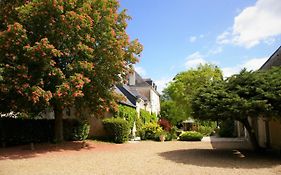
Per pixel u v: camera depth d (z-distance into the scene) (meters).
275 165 10.95
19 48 15.02
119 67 17.20
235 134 30.17
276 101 11.79
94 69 16.59
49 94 14.52
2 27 16.47
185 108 43.41
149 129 26.00
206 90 13.82
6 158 13.40
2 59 15.49
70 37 15.85
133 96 31.41
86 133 21.48
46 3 15.02
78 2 16.31
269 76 12.77
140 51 18.66
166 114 46.88
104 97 17.75
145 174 9.75
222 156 13.75
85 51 15.82
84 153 15.48
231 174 9.52
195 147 18.58
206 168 10.64
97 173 10.02
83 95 15.77
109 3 17.78
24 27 15.60
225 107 12.32
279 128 14.59
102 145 19.52
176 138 27.06
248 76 13.08
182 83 43.69
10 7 16.20
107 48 16.83
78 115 20.52
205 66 43.28
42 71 15.19
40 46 14.16
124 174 9.80
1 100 17.03
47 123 20.55
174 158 13.38
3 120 17.69
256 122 19.16
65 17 15.11
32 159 13.18
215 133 34.75
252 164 11.30
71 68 15.55
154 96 47.62
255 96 12.20
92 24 16.23
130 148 18.38
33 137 19.48
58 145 17.88
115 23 17.86
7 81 14.75
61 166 11.44
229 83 13.66
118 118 23.45
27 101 16.36
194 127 40.22
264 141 17.31
